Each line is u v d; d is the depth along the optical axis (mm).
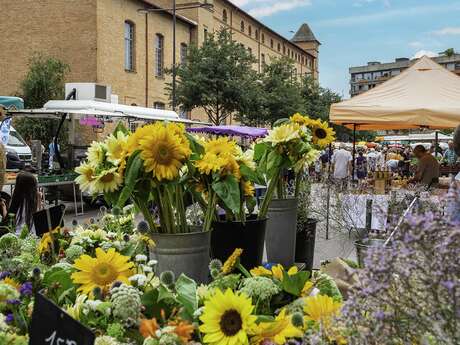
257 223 4238
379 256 1528
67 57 33281
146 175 3217
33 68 29219
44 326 1763
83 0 32906
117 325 2051
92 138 21141
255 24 62469
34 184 8898
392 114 9820
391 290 1502
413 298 1460
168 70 35000
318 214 7930
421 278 1421
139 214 4527
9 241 3500
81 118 15727
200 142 3730
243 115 35938
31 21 33844
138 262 2873
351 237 7316
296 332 1949
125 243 3357
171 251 3238
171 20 41594
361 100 10336
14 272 2947
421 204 3467
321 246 7590
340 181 8562
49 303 1766
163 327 2012
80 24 33000
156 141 3107
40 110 14445
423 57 10977
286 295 2436
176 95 34438
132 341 2096
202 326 1926
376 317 1483
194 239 3273
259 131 25891
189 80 33469
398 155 31188
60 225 3984
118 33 34875
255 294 2287
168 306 2256
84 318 2186
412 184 9883
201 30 45812
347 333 1630
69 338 1694
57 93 29047
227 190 3588
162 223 3412
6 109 14781
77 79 33094
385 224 3303
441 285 1370
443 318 1379
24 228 3980
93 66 32875
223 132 25000
